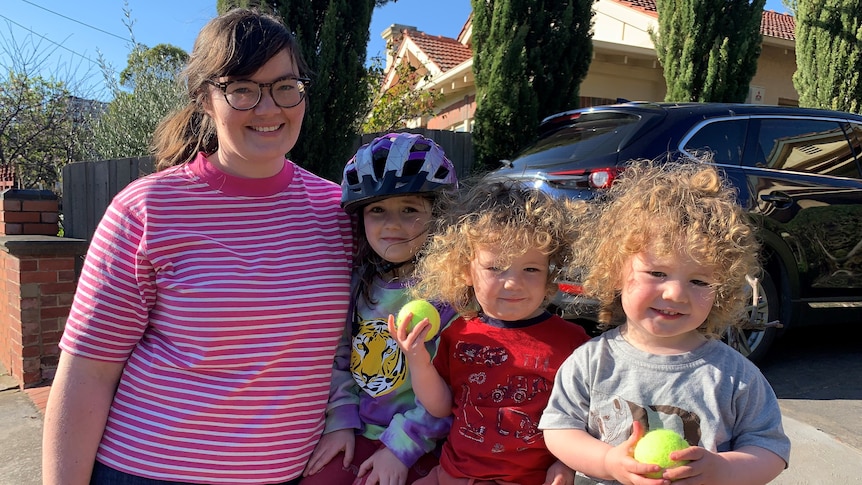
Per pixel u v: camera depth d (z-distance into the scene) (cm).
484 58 679
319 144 564
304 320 153
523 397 155
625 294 146
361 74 592
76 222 594
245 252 152
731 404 138
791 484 273
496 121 659
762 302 409
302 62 167
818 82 991
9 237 464
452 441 160
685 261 137
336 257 167
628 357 147
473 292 169
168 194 150
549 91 666
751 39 794
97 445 147
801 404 367
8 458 329
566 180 384
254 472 149
